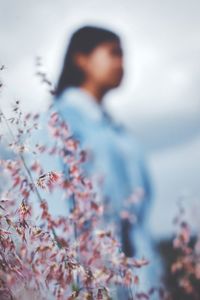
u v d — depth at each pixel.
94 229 4.06
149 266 4.64
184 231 4.81
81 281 3.66
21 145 3.77
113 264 3.85
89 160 4.81
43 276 3.61
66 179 3.98
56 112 3.97
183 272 4.70
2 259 3.58
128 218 4.98
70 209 4.03
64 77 5.70
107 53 6.05
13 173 3.81
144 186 5.35
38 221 3.77
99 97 5.90
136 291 4.10
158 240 4.93
